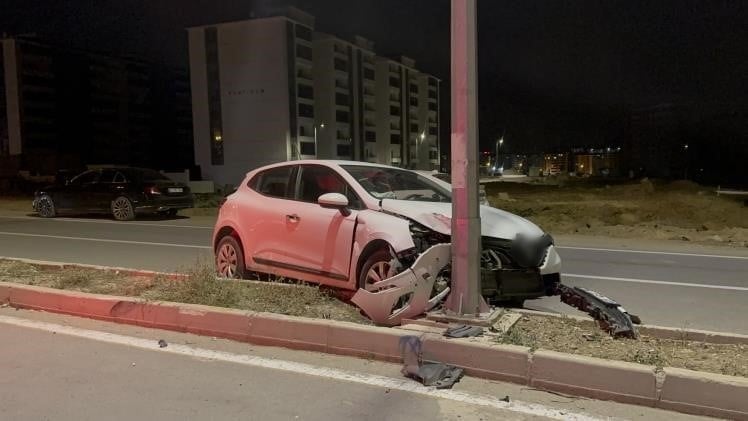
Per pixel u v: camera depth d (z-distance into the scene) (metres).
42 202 19.42
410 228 6.28
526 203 25.88
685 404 4.15
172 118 112.50
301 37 82.12
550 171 142.12
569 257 11.73
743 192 50.38
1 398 4.48
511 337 5.02
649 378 4.27
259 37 79.06
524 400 4.37
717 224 20.31
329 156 90.00
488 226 6.45
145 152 107.12
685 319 6.95
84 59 96.25
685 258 11.59
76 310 6.70
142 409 4.29
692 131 94.31
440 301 5.83
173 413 4.21
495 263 6.32
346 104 93.06
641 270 10.24
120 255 11.41
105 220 18.38
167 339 5.85
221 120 81.50
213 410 4.25
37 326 6.28
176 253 11.65
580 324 5.69
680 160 96.62
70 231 15.50
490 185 57.75
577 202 29.14
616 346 5.01
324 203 6.60
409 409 4.23
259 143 79.75
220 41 80.88
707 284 9.02
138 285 7.25
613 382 4.36
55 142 92.00
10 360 5.29
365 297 5.83
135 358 5.32
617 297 8.14
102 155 98.94
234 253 8.13
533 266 6.36
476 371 4.80
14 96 87.81
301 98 82.25
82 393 4.57
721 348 5.07
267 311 6.11
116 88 101.31
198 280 6.98
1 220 18.55
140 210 18.03
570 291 6.23
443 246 5.80
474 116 5.47
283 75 78.50
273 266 7.52
